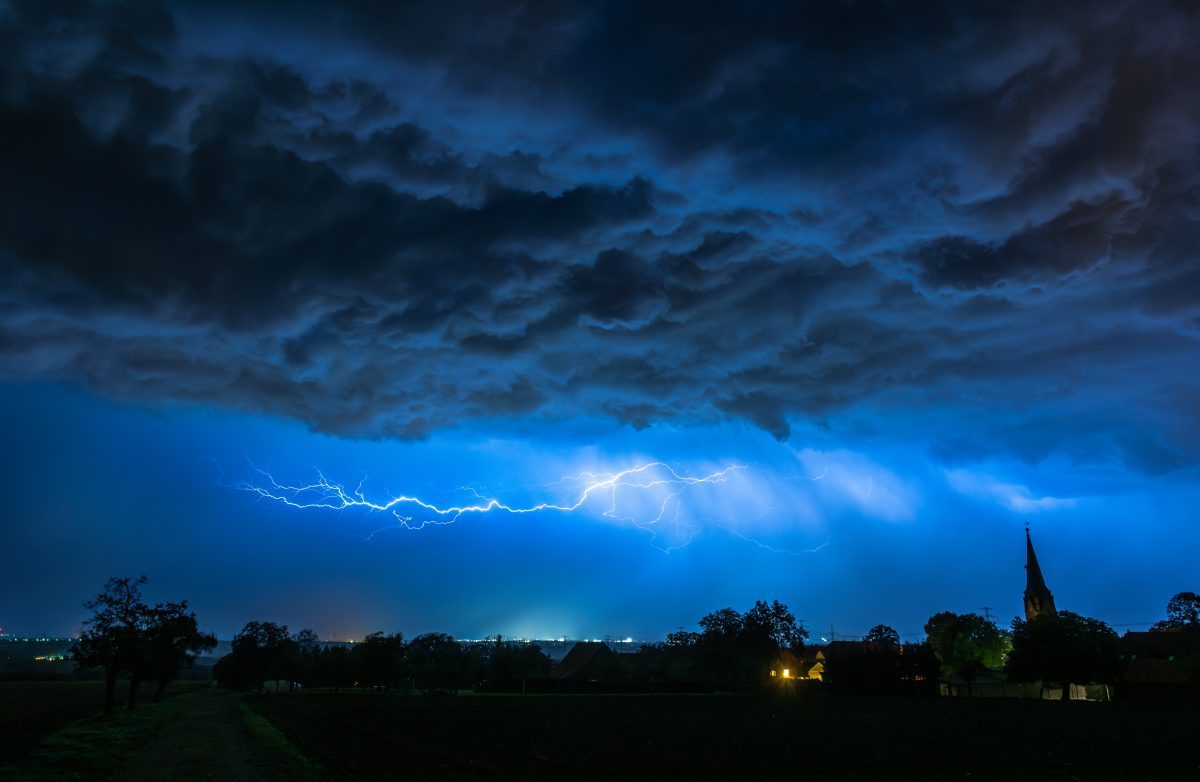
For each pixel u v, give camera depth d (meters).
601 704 75.25
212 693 122.62
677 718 54.22
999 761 29.31
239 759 29.53
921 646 97.31
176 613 65.75
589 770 27.36
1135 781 24.08
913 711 61.44
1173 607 107.81
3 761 27.77
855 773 26.50
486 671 134.00
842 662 97.44
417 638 139.75
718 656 106.56
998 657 103.88
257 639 147.62
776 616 111.69
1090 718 51.78
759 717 55.06
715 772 26.97
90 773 25.45
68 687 108.06
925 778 25.28
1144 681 83.00
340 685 121.25
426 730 44.12
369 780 24.08
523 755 31.73
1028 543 131.50
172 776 25.03
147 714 54.34
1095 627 81.62
